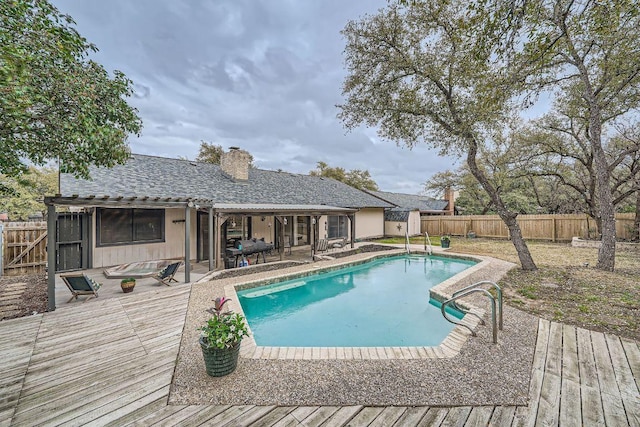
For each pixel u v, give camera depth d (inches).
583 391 133.9
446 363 161.0
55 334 195.8
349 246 648.4
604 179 376.8
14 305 255.6
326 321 288.5
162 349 176.1
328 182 919.7
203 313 237.5
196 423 115.7
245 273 397.4
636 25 256.2
